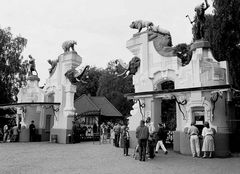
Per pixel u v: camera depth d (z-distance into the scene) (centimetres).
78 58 2386
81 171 933
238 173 908
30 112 2481
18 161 1161
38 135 2436
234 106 1642
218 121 1411
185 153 1431
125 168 998
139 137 1201
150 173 903
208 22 2019
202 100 1434
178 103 1492
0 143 2156
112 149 1691
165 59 1703
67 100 2303
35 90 2545
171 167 1024
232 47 1858
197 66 1505
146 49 1803
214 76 1454
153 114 1709
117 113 3747
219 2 1872
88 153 1473
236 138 1556
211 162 1159
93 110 3164
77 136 2328
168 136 1934
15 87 3108
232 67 1833
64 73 2369
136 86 1825
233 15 1802
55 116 2319
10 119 3025
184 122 1507
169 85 2389
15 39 3170
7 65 3023
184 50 2878
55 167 1012
